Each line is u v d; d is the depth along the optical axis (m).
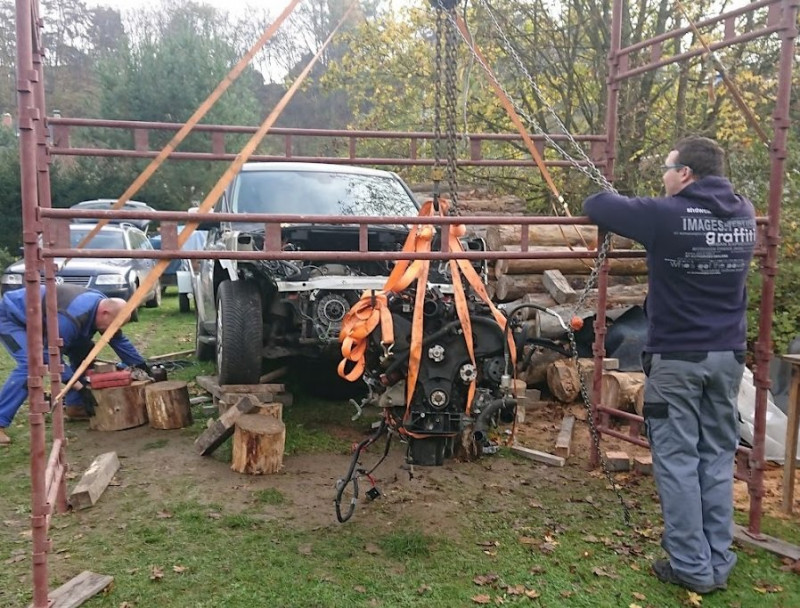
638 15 9.94
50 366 3.68
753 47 9.05
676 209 3.08
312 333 5.10
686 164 3.21
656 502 4.03
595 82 10.77
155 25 37.91
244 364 5.20
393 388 3.49
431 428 3.42
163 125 4.53
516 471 4.50
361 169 6.59
